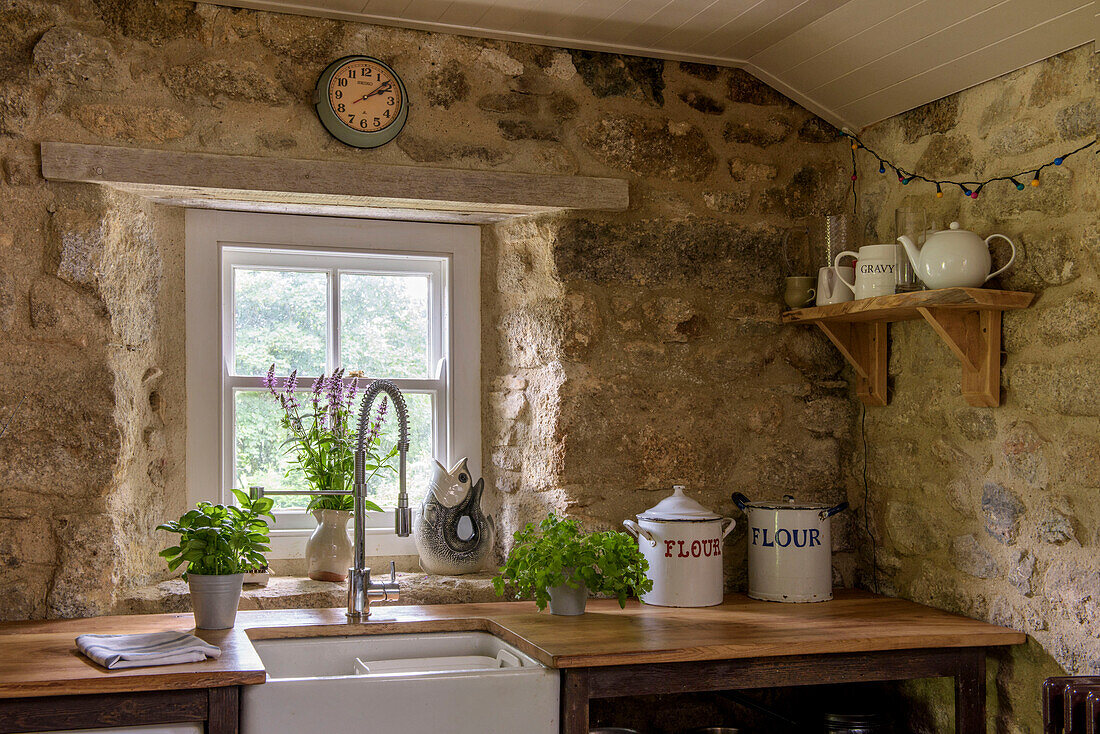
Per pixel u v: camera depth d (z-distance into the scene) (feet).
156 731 6.75
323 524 9.96
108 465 8.70
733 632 8.39
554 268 10.15
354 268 10.79
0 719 6.52
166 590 9.09
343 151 9.42
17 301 8.54
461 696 7.43
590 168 10.24
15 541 8.51
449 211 10.30
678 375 10.55
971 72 9.19
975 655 8.62
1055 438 8.38
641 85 10.44
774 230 10.88
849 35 9.46
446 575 10.28
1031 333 8.63
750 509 10.21
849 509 11.01
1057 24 8.13
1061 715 7.15
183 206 9.98
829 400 11.03
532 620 8.87
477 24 9.59
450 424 10.95
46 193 8.59
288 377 10.26
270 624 8.49
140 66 8.91
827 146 11.12
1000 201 9.04
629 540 9.25
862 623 8.87
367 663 8.37
